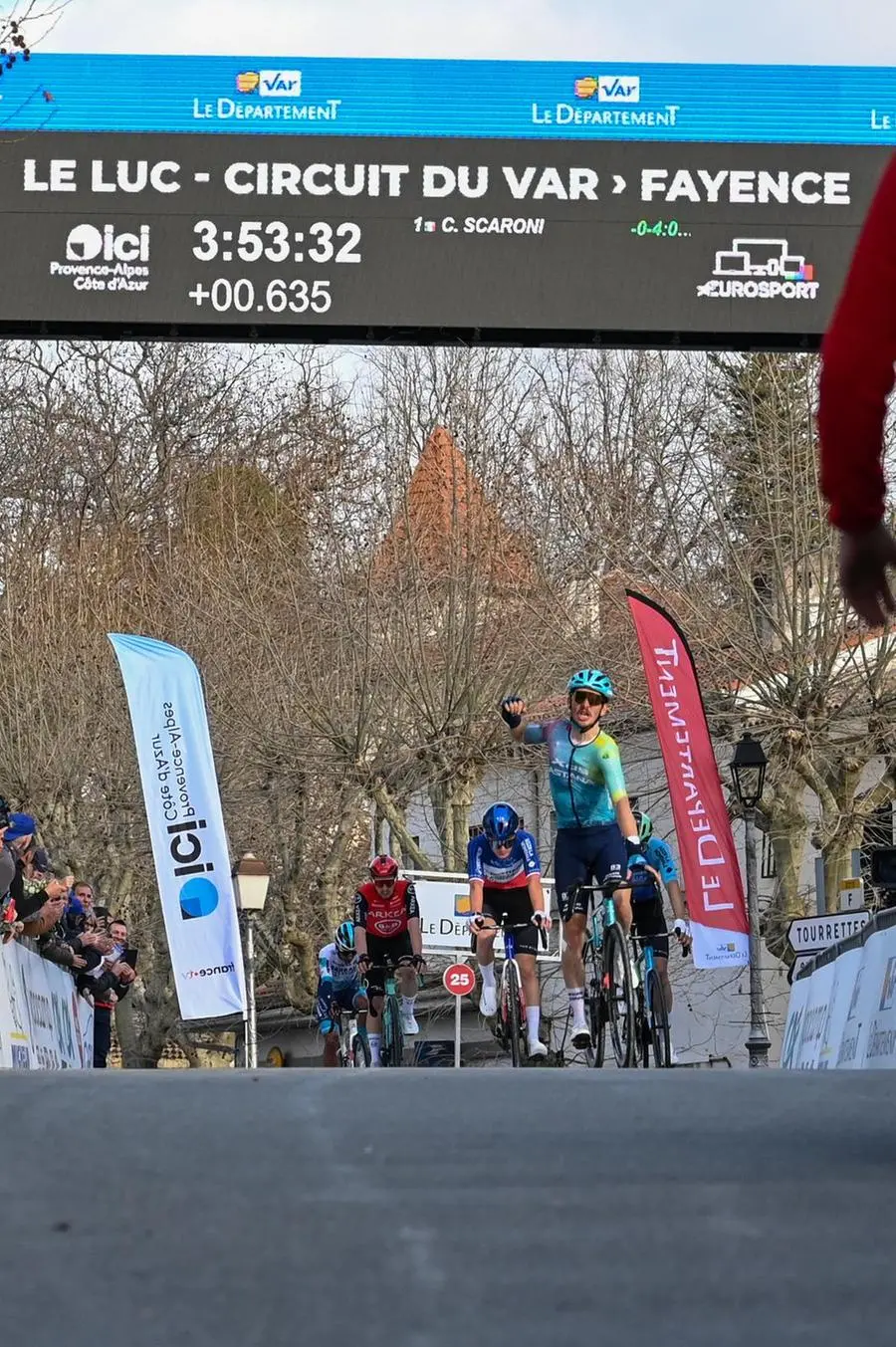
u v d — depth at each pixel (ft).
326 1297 12.97
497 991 73.05
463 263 74.38
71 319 74.13
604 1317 12.36
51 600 183.01
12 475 212.43
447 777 169.99
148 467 215.72
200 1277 13.60
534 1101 24.04
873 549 15.79
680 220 74.79
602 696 62.23
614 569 168.76
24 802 175.63
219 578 185.98
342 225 74.02
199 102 74.38
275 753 173.17
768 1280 13.35
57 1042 85.40
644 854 71.36
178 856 114.93
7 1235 15.19
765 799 148.25
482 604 170.71
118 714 178.29
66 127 74.18
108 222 74.13
